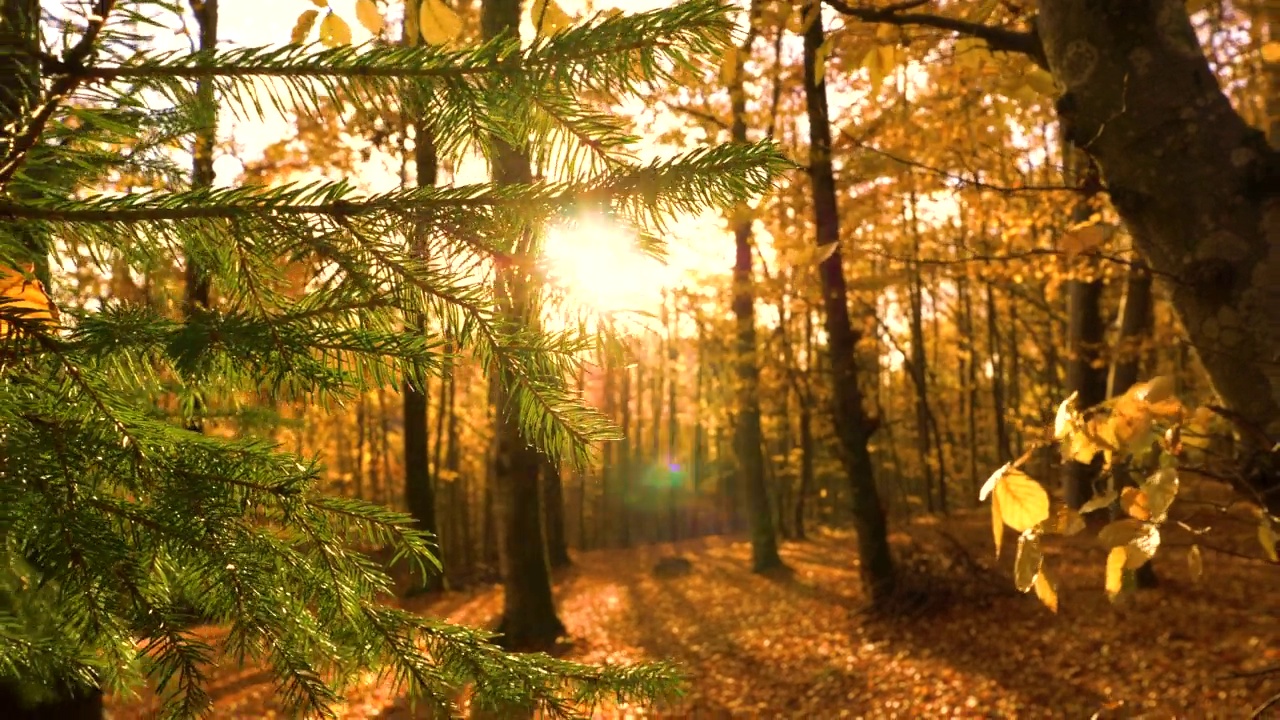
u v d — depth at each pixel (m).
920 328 26.30
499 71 1.12
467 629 1.38
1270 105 2.79
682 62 1.13
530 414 1.24
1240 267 2.42
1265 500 1.87
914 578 11.31
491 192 1.14
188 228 1.11
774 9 4.24
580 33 1.11
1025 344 32.12
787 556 22.42
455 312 1.17
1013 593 10.64
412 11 2.28
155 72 1.05
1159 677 7.34
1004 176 6.84
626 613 16.03
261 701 4.86
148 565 1.15
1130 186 2.63
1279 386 2.33
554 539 27.97
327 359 1.12
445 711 1.32
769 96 11.21
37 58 1.03
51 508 1.08
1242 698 6.34
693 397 38.56
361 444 27.84
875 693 8.80
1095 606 9.49
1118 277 11.99
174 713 1.19
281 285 1.17
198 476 1.17
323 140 7.47
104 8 1.03
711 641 12.27
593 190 1.13
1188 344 2.53
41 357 1.09
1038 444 1.81
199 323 1.05
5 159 1.07
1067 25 2.78
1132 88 2.61
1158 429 1.67
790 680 9.84
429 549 1.34
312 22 2.27
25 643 1.24
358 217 1.12
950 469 31.50
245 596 1.20
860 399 12.06
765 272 14.88
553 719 1.31
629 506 50.25
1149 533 1.60
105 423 1.14
